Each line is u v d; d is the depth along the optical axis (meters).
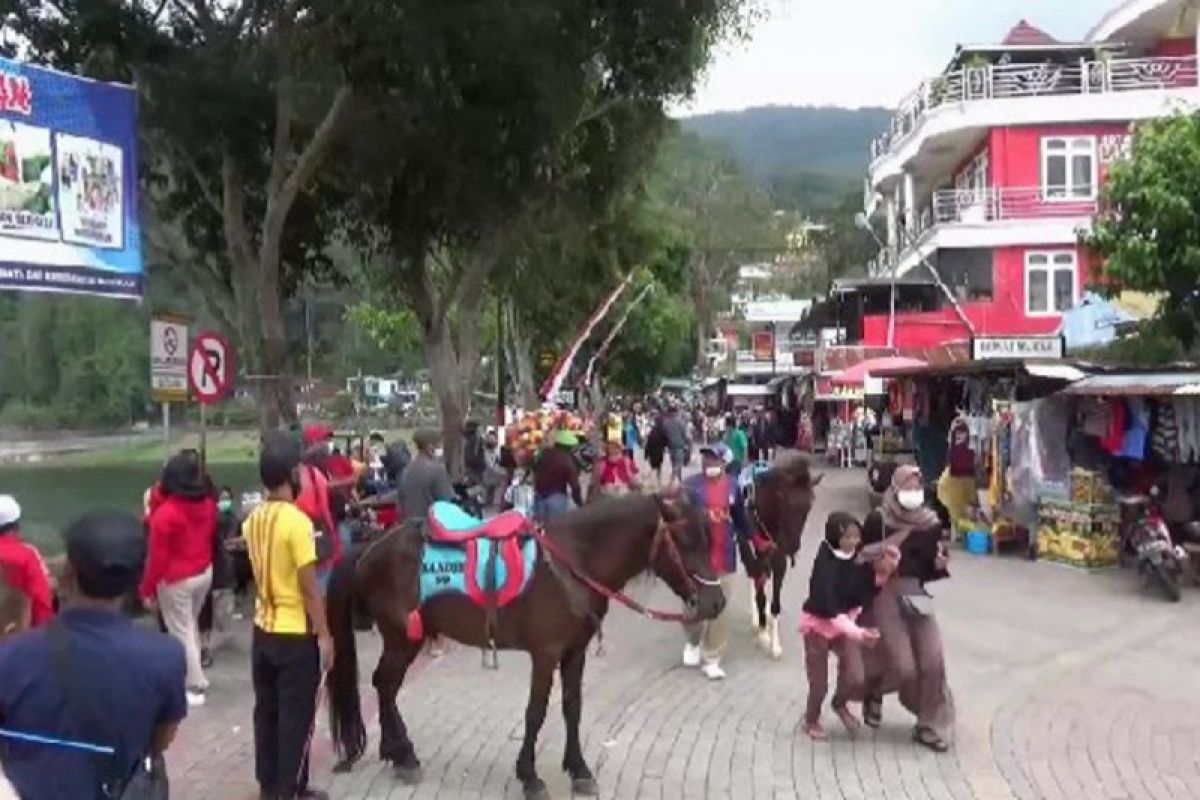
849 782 8.59
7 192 10.98
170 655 4.32
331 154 20.94
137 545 4.36
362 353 71.88
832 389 41.81
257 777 7.87
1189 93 37.38
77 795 4.10
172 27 18.70
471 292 24.83
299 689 7.55
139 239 12.44
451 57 18.02
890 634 9.47
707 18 20.25
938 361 28.16
